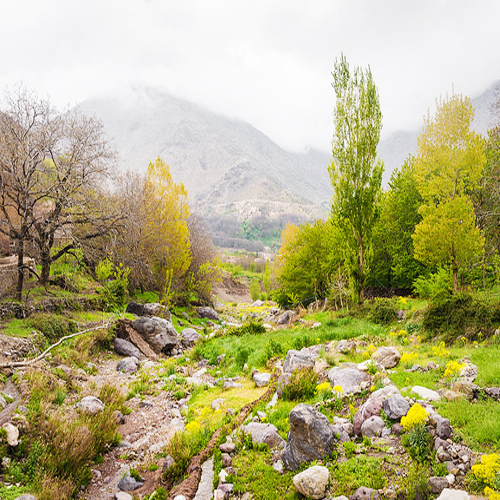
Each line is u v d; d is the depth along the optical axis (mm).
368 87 22672
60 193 16609
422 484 4922
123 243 23000
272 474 6191
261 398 9820
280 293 33750
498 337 11359
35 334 13125
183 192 29031
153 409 10516
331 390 9031
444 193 18172
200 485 6328
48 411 8320
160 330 18750
